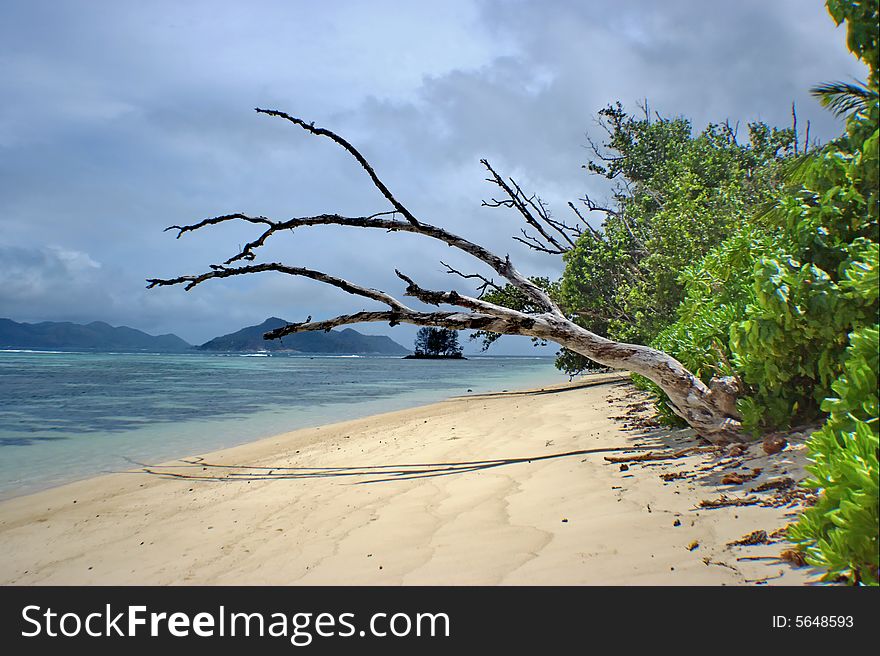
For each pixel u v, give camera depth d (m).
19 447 11.23
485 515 4.57
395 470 7.25
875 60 4.36
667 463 5.54
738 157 19.83
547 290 21.94
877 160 4.38
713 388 6.24
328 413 17.72
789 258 4.62
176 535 5.09
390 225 9.21
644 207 18.91
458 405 18.06
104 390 27.69
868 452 2.40
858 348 2.85
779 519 3.44
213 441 11.98
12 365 60.66
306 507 5.67
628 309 16.78
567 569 3.20
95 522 5.82
